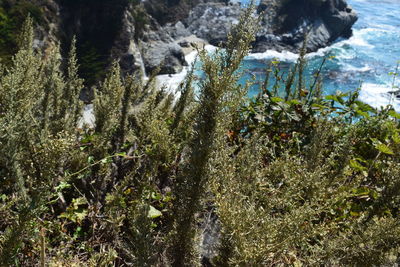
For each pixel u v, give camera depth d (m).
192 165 1.41
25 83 2.08
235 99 1.39
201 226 1.85
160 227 2.09
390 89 17.69
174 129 2.33
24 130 1.74
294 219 1.52
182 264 1.53
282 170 2.06
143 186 2.03
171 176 2.16
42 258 1.29
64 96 2.83
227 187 1.59
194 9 24.88
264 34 24.16
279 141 2.89
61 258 1.53
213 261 1.54
